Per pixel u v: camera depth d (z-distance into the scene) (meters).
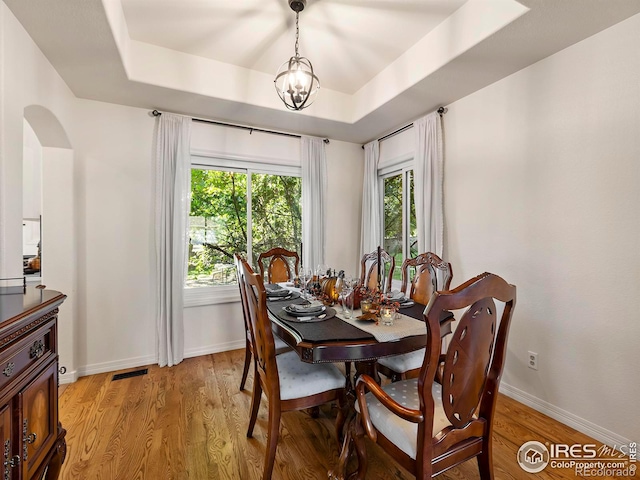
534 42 1.98
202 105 2.92
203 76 2.71
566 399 2.04
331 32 2.37
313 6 2.09
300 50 2.61
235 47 2.57
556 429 1.98
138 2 2.05
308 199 3.71
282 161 3.67
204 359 3.12
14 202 1.68
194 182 3.31
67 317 2.59
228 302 3.35
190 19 2.22
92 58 2.15
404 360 1.96
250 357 2.44
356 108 3.35
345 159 4.10
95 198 2.79
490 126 2.53
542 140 2.17
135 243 2.94
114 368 2.86
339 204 4.06
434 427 1.18
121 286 2.89
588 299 1.93
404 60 2.63
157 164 2.94
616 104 1.80
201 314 3.25
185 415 2.11
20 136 1.76
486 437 1.24
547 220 2.14
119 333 2.88
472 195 2.68
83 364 2.75
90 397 2.34
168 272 2.94
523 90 2.29
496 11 1.88
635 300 1.74
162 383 2.58
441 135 2.94
